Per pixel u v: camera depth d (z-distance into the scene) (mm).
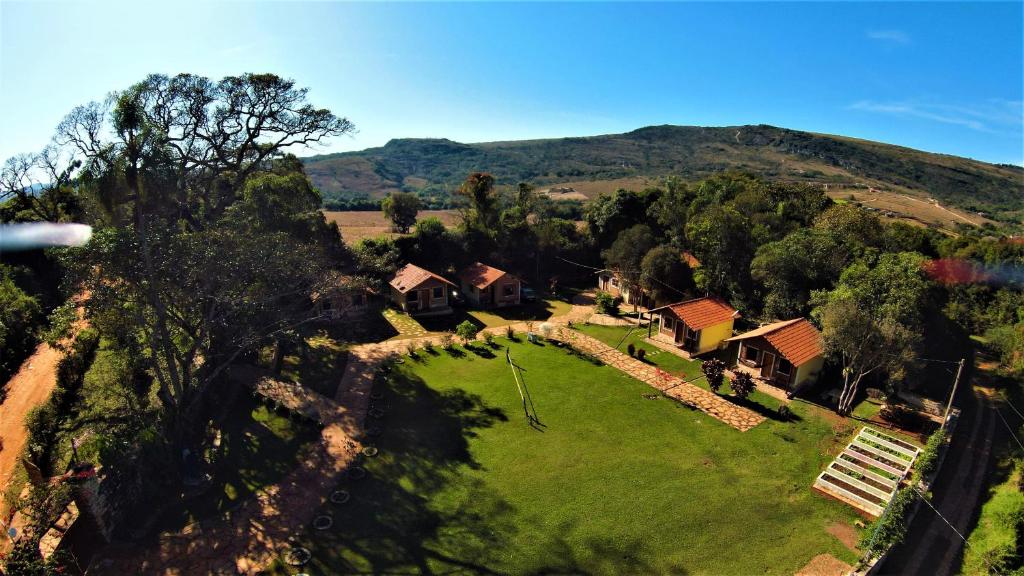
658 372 29672
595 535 16141
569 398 26031
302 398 24828
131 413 19594
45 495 13867
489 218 55625
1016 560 15297
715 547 15742
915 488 18031
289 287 24359
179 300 18578
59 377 23484
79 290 16797
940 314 29422
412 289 41031
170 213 26312
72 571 13570
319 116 33312
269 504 17141
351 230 75500
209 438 20875
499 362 30953
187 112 27469
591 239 58469
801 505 17875
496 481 18844
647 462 20281
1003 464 21297
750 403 25750
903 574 15188
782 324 29750
